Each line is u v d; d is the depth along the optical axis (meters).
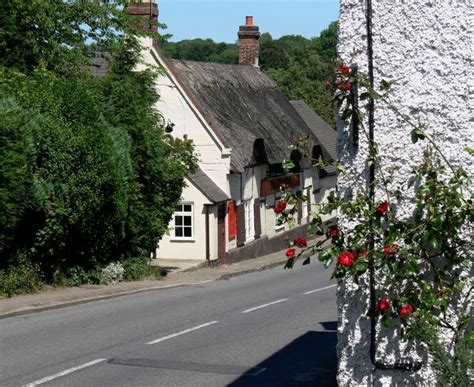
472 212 5.39
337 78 5.73
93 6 28.12
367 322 5.75
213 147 36.38
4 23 25.55
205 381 10.23
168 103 36.72
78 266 21.50
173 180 24.72
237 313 17.39
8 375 10.53
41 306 17.06
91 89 22.89
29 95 19.47
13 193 17.41
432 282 5.59
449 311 5.65
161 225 24.66
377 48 5.70
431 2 5.60
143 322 15.64
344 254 5.32
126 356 11.95
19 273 18.89
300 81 75.56
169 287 23.86
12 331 14.19
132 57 27.92
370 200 5.56
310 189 48.69
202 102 38.91
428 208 5.43
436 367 5.39
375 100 5.70
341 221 5.82
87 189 19.44
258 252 40.72
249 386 9.91
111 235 21.80
